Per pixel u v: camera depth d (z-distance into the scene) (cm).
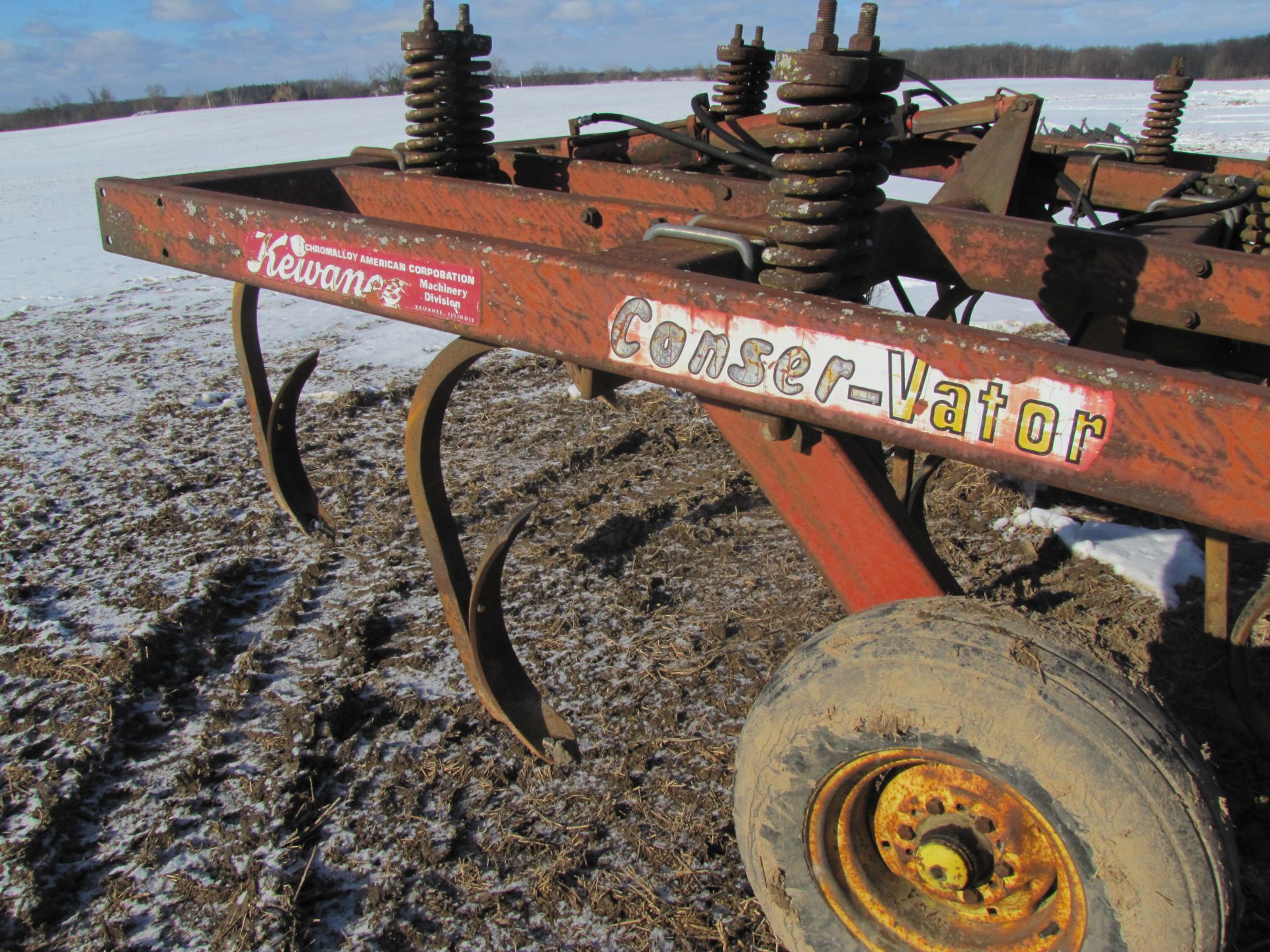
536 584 343
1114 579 335
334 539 378
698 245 191
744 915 208
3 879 214
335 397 523
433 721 272
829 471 174
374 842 229
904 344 139
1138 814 137
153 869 222
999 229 252
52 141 3027
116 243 251
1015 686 143
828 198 166
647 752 258
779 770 162
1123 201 340
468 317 187
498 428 486
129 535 381
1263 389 116
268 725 271
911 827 163
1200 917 137
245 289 345
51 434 488
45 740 260
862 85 161
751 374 154
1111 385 125
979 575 342
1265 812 229
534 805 241
